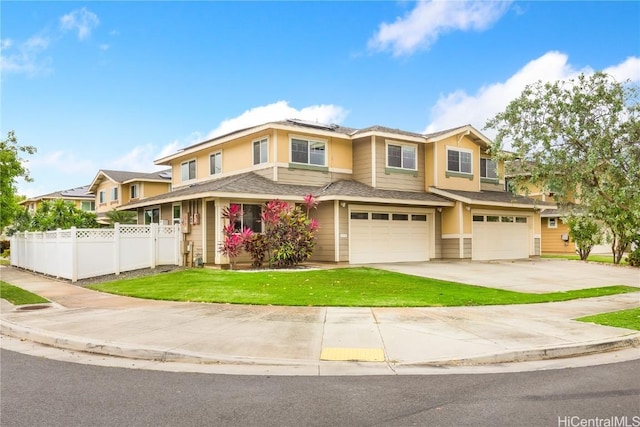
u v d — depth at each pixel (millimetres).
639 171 10484
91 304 11789
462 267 19781
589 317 10062
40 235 21219
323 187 21266
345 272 16984
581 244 24000
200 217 19750
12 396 5551
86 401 5363
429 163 23391
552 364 7004
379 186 21844
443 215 23172
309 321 9547
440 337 8258
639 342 8227
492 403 5250
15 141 19594
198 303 11578
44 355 7574
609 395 5504
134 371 6633
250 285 14156
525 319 9836
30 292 14258
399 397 5469
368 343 7898
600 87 11219
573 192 12094
